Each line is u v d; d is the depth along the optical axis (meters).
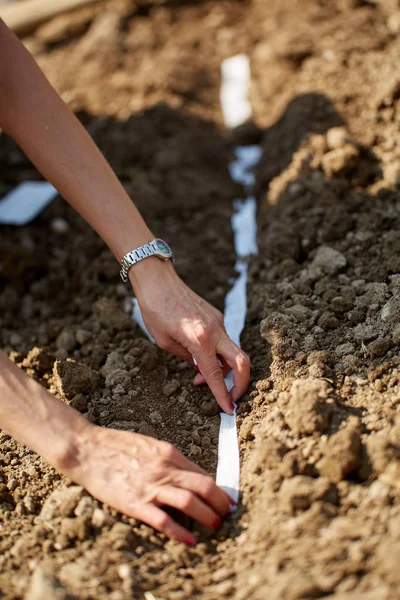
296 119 1.42
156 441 0.95
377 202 1.24
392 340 1.04
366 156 1.31
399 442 0.94
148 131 1.58
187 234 1.38
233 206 1.45
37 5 2.04
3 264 1.35
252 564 0.90
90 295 1.26
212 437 1.04
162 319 1.06
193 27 2.02
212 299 1.24
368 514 0.90
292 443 0.97
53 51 1.99
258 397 1.04
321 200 1.26
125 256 1.08
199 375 1.10
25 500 0.99
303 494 0.92
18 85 1.07
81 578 0.90
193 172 1.51
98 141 1.56
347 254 1.18
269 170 1.41
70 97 1.69
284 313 1.12
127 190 1.43
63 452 0.94
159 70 1.76
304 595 0.85
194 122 1.63
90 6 2.05
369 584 0.84
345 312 1.11
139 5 2.09
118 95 1.69
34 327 1.27
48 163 1.08
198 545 0.93
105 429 0.96
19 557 0.93
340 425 0.97
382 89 1.35
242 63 1.84
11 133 1.09
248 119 1.63
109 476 0.93
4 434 1.07
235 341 1.15
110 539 0.93
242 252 1.33
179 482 0.93
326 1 1.79
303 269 1.20
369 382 1.02
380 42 1.53
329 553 0.87
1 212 1.45
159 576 0.91
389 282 1.12
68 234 1.41
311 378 1.03
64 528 0.94
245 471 0.98
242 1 2.10
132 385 1.10
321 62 1.54
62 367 1.10
